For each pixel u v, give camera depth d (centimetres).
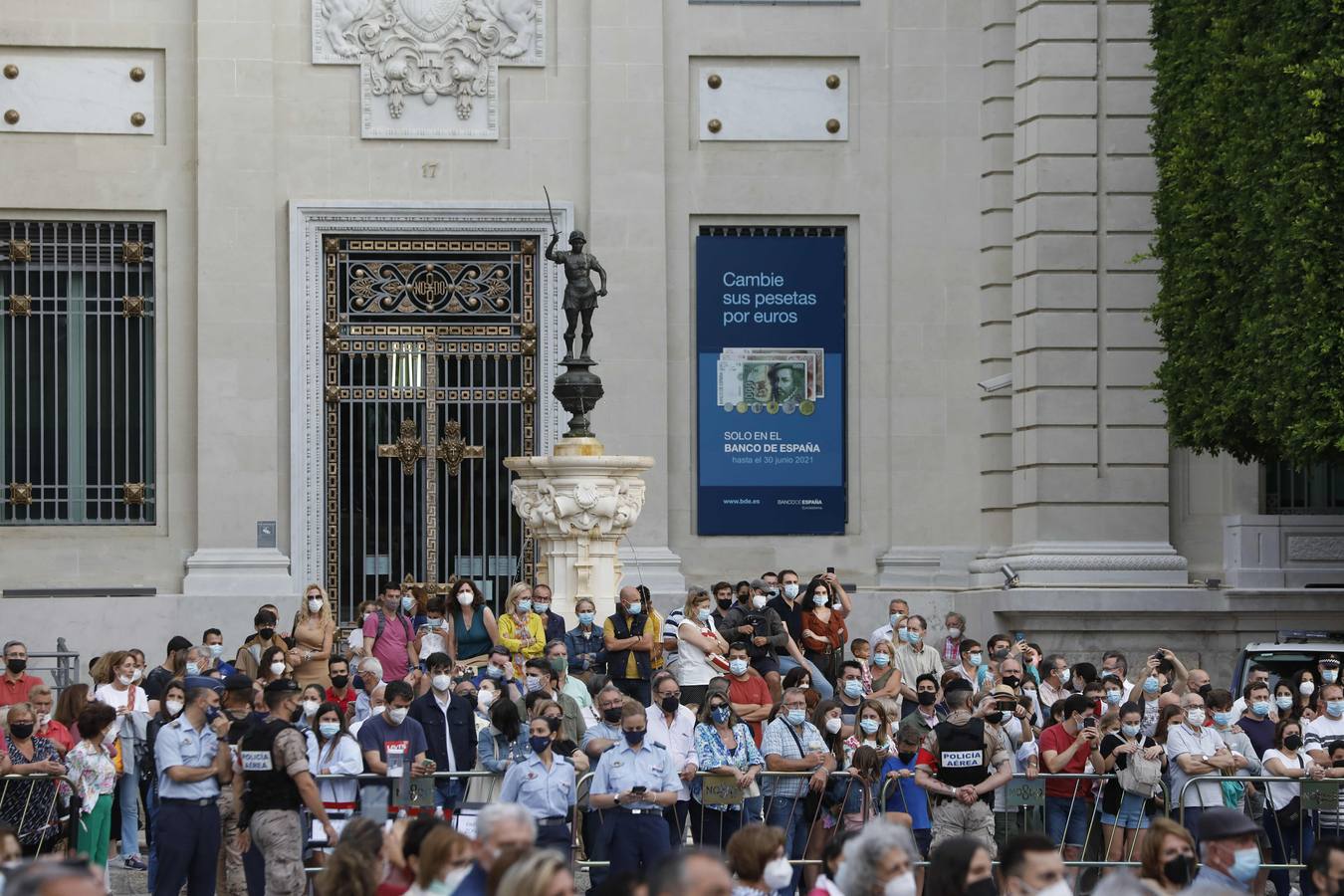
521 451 9175
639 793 5116
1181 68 8275
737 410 9206
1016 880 3372
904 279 9238
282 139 9106
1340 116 7338
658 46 9175
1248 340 7706
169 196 9062
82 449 9075
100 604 8869
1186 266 8088
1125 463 8850
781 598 7394
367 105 9119
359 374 9162
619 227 9138
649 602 6775
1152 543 8831
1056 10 8906
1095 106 8900
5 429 9069
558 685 5925
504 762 5456
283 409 9056
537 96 9188
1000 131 9200
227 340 9000
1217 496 8962
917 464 9225
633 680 6669
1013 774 5575
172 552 9038
